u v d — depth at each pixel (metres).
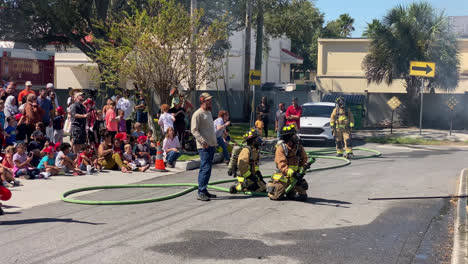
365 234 6.66
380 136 22.91
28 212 7.75
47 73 31.30
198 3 23.30
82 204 8.38
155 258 5.56
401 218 7.57
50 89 15.57
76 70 37.03
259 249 5.93
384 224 7.20
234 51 35.12
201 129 8.76
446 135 23.27
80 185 10.11
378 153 16.84
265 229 6.83
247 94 28.62
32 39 23.55
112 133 13.88
